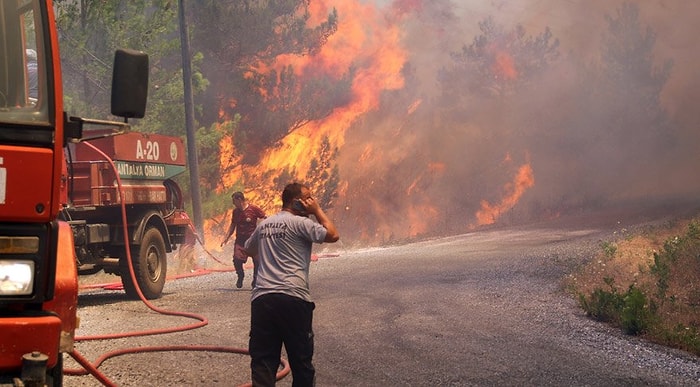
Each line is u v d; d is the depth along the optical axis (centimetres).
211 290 1524
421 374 780
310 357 623
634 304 1004
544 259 1825
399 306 1203
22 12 493
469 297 1285
